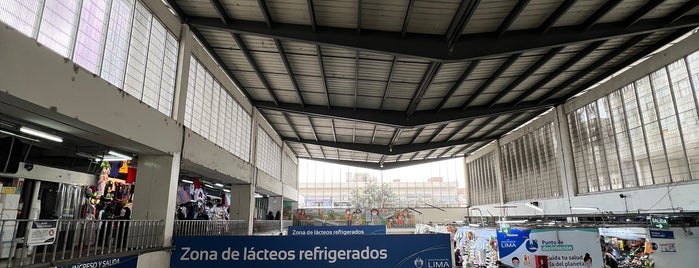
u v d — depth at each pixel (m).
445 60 11.00
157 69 9.05
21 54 5.12
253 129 17.66
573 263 10.00
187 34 10.42
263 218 26.03
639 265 13.92
